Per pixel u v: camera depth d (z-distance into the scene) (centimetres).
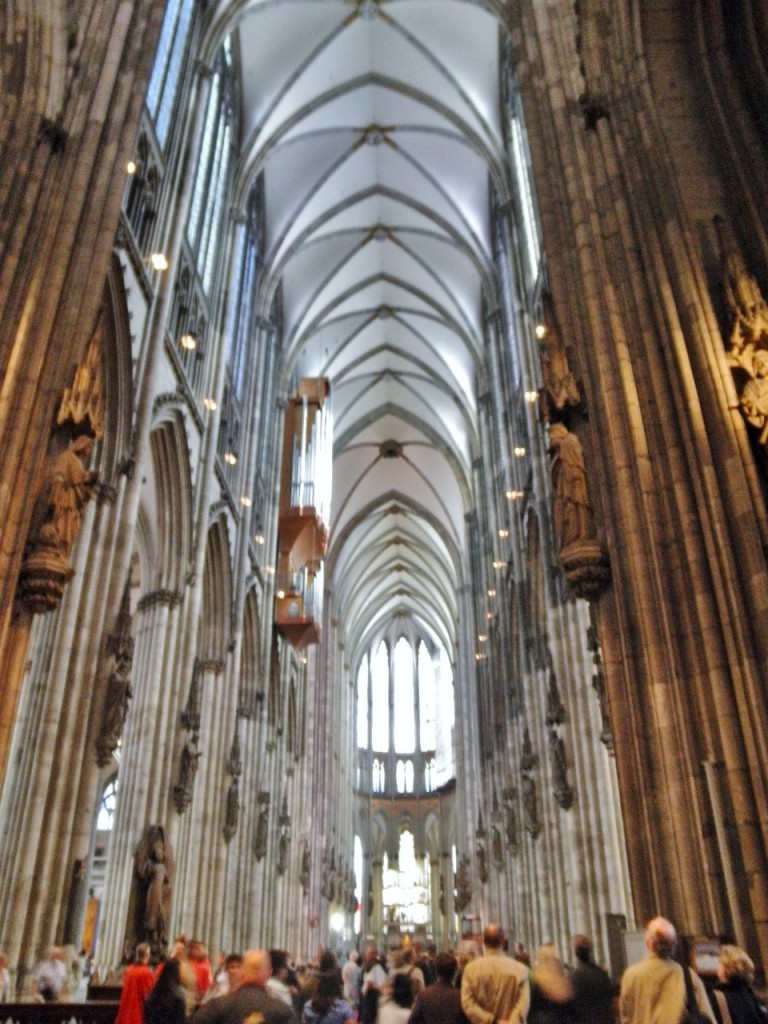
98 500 1591
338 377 4388
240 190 2812
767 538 923
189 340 2117
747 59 1261
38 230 1302
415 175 3362
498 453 3234
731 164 1199
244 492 2764
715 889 842
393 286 3956
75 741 1402
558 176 1370
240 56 2794
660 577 977
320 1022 827
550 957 666
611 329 1136
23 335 1221
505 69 2758
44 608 1138
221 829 2334
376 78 3020
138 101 1502
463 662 4816
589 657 1953
